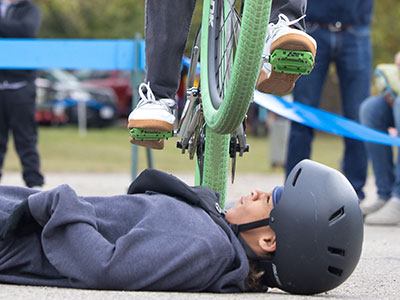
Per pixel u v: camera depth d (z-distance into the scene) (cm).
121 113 3466
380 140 870
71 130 3069
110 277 424
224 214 467
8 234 441
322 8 957
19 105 1110
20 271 453
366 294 496
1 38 1134
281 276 445
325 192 432
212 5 491
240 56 411
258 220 446
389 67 1061
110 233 444
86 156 2119
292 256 435
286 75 463
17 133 1120
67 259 431
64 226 435
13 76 1109
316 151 2583
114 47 1095
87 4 4062
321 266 432
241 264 438
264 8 402
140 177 466
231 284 445
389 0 3353
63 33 4094
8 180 1476
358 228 436
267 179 1653
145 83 507
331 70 2519
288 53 443
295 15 464
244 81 416
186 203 450
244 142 519
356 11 962
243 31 408
